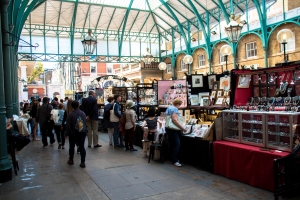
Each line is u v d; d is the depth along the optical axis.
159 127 7.07
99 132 12.55
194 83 7.84
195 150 6.11
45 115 8.79
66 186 4.88
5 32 7.15
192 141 6.18
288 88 5.60
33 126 10.56
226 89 6.93
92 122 8.59
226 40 19.53
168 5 22.03
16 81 12.16
